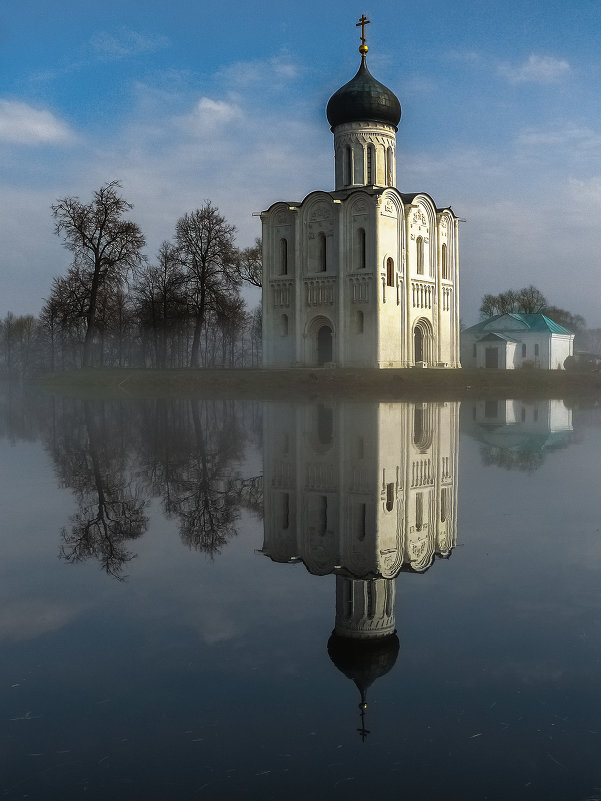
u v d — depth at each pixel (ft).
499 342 337.93
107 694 19.57
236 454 70.85
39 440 86.53
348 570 31.71
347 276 240.12
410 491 50.52
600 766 15.92
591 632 23.77
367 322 237.04
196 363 276.82
